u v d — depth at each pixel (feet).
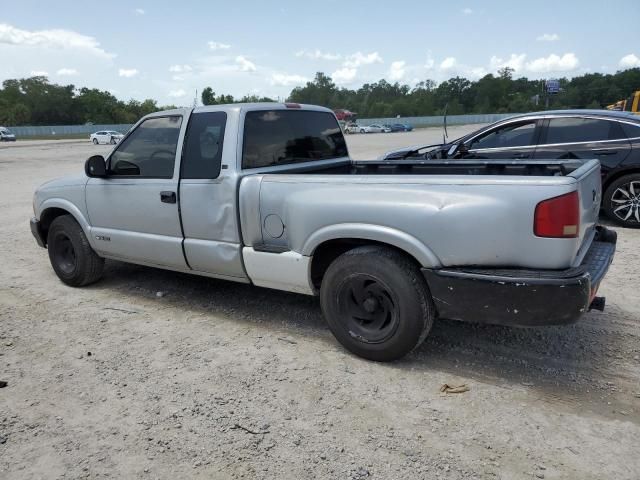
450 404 10.46
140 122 15.57
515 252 10.21
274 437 9.59
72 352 13.20
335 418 10.10
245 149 13.73
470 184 10.54
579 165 13.19
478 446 9.20
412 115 348.18
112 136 151.74
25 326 14.93
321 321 14.71
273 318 15.01
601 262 11.61
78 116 362.33
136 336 14.06
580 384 11.07
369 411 10.30
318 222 12.01
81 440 9.68
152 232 15.49
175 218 14.75
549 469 8.59
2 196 41.93
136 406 10.70
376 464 8.80
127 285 18.30
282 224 12.76
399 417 10.09
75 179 17.52
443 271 10.76
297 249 12.59
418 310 11.24
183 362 12.51
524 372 11.63
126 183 15.78
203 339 13.75
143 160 15.52
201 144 14.16
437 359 12.32
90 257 17.67
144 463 9.01
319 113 16.76
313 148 16.29
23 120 337.93
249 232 13.35
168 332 14.26
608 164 24.20
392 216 11.12
